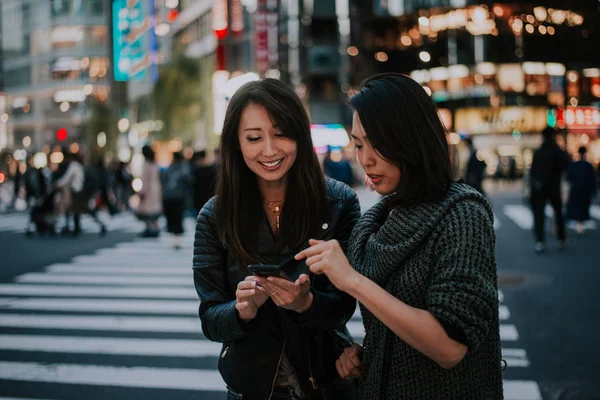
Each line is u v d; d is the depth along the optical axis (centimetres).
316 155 214
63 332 646
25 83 8188
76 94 7681
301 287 185
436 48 4728
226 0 4528
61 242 1383
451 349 156
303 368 212
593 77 2962
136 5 6700
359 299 160
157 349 582
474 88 4588
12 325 675
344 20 4778
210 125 4553
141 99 5919
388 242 176
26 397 462
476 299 158
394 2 4806
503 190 3278
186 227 1647
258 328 211
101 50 7738
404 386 173
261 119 201
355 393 227
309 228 212
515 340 579
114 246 1307
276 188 216
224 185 211
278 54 4375
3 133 8450
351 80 4794
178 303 778
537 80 4241
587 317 652
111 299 802
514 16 4238
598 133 3478
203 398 458
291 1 4722
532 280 845
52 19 7812
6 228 1714
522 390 457
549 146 1091
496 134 4547
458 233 165
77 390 475
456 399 169
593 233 1348
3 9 8550
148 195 1423
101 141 5506
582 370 495
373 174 180
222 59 4503
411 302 170
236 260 211
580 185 1292
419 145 171
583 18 3447
